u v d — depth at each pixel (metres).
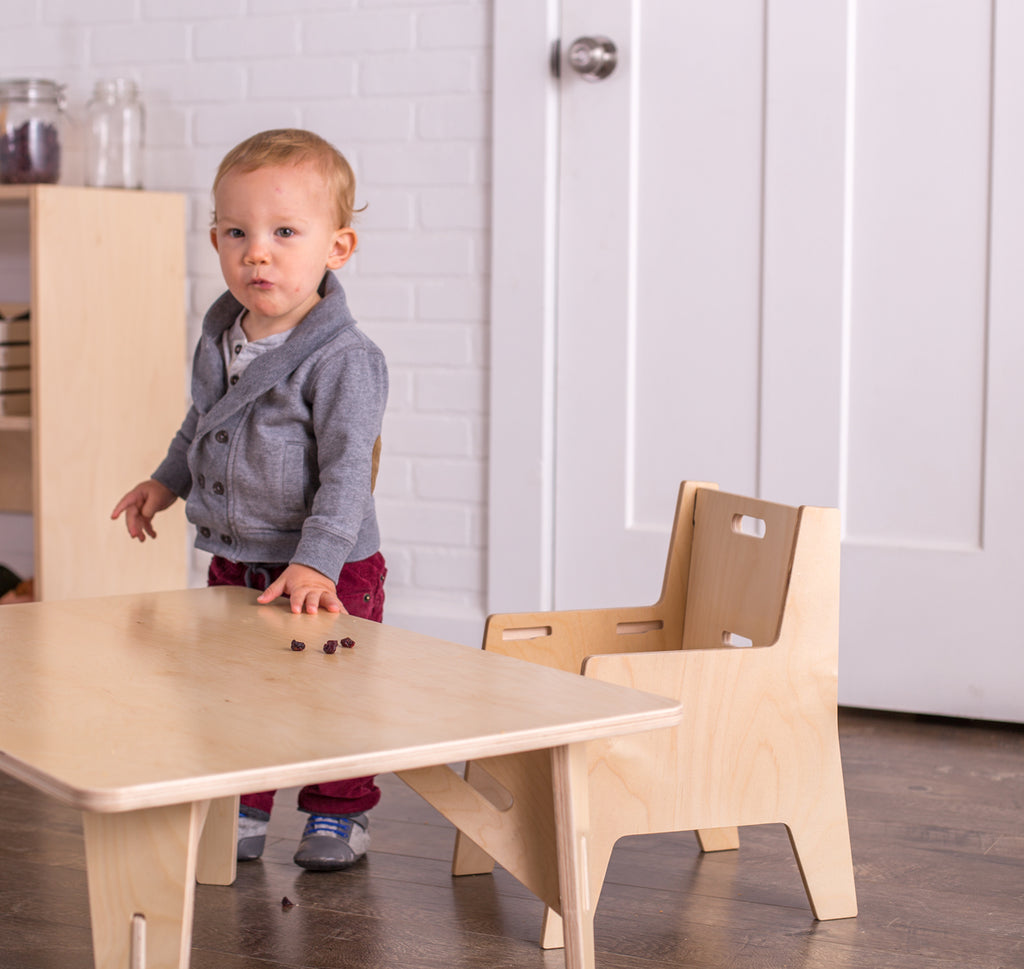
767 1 2.22
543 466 2.39
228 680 0.96
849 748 2.02
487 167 2.41
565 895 0.96
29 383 2.54
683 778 1.29
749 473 2.28
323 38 2.51
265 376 1.47
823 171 2.20
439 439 2.47
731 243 2.27
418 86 2.44
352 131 2.50
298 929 1.35
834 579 1.36
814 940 1.32
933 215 2.14
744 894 1.45
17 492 2.88
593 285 2.36
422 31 2.44
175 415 2.57
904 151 2.16
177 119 2.62
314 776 0.77
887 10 2.15
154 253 2.52
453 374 2.46
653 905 1.41
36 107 2.53
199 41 2.60
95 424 2.46
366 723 0.85
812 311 2.22
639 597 2.36
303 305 1.53
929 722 2.18
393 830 1.66
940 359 2.15
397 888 1.46
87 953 1.29
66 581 2.44
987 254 2.11
